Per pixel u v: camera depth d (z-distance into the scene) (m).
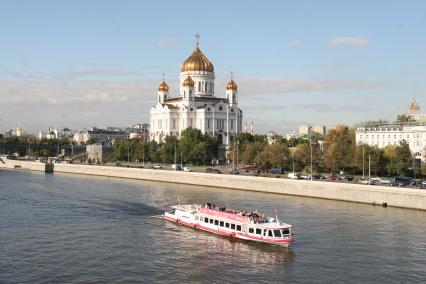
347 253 88.50
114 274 77.25
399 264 82.38
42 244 94.38
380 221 114.75
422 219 117.19
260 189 176.62
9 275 76.25
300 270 79.75
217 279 75.62
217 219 105.31
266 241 94.69
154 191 177.00
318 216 121.44
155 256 87.44
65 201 148.00
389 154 192.75
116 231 106.38
